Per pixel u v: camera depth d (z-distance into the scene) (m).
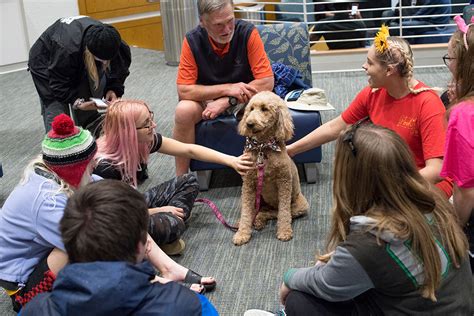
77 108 3.33
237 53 3.07
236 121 3.09
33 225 1.83
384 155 1.37
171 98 5.11
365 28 5.34
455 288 1.43
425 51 5.39
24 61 6.43
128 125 2.36
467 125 1.75
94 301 1.13
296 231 2.76
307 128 3.09
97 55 3.09
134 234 1.22
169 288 1.23
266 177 2.66
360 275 1.39
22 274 1.89
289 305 1.62
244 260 2.56
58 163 1.80
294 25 3.63
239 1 6.55
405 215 1.37
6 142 4.23
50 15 6.45
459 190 1.80
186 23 6.07
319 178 3.31
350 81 5.16
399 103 2.36
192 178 2.77
